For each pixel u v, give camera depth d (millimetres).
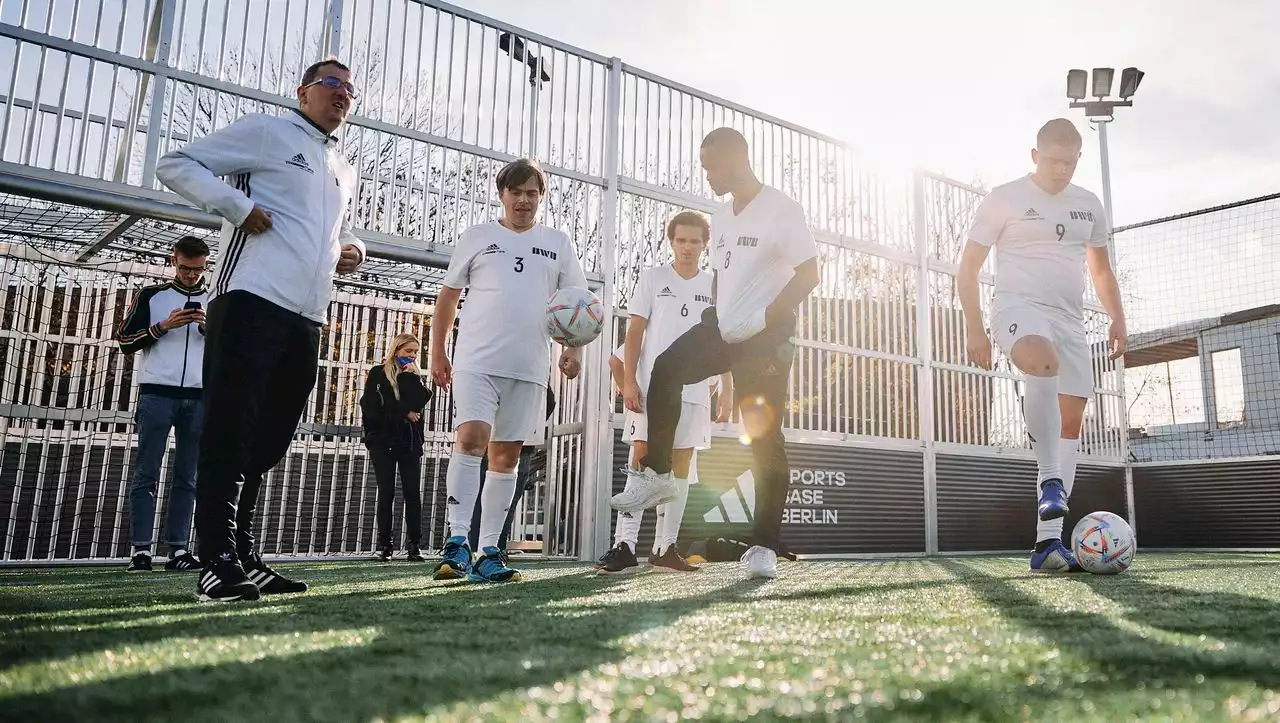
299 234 2473
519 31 5336
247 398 2295
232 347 2307
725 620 1552
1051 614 1639
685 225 4188
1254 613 1644
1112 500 7965
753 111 6359
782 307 2777
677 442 4035
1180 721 697
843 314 6645
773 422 2918
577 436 5414
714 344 2877
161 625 1468
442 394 7176
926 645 1176
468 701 783
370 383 5379
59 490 5539
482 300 3307
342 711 747
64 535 5633
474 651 1135
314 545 6691
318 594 2365
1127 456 8133
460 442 3227
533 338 3320
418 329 7254
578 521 5289
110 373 6230
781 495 3004
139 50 4219
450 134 5035
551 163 5355
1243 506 7340
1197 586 2555
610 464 5195
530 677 915
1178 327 9734
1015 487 7293
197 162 2320
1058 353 3725
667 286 4211
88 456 5668
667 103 5953
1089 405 8039
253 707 770
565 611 1760
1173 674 923
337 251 2676
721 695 809
